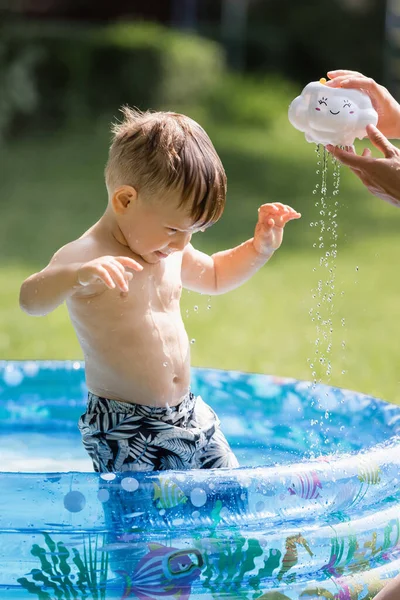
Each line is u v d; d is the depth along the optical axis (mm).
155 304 3385
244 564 2754
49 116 17641
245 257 3775
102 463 3330
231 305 8859
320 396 4215
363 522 2916
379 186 3105
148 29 20125
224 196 3293
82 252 3236
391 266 10609
